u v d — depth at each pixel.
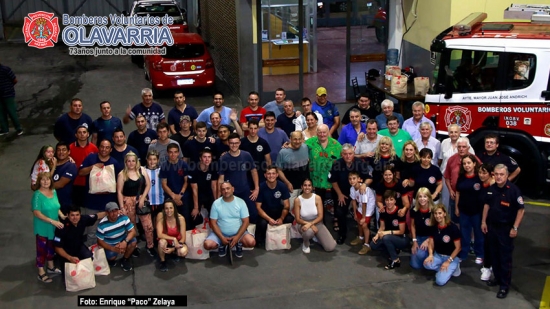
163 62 15.55
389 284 8.09
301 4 14.56
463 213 8.37
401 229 8.52
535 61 9.62
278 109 10.79
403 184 8.68
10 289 7.99
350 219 10.08
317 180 9.48
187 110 10.81
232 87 16.48
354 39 15.05
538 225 9.48
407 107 12.46
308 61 17.44
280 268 8.53
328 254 8.93
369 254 8.91
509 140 10.16
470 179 8.27
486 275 8.12
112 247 8.31
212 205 8.66
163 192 8.90
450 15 12.26
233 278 8.27
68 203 8.90
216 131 10.01
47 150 8.82
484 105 10.09
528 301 7.66
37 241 8.09
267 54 14.93
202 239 8.73
